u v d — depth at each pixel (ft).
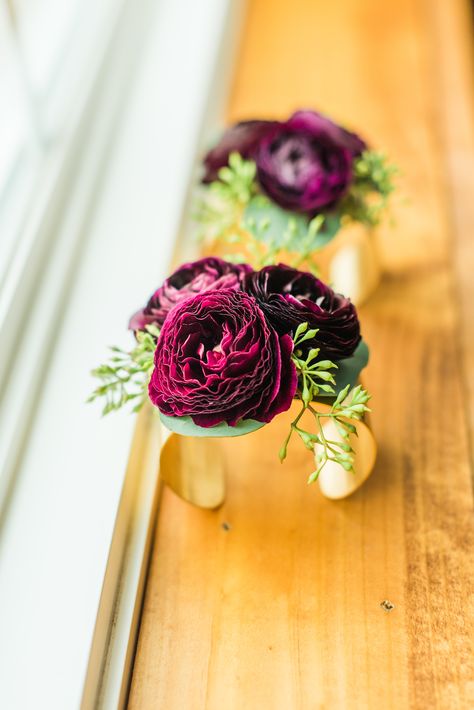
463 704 1.08
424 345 1.51
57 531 1.20
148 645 1.15
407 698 1.09
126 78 1.91
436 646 1.13
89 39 1.83
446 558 1.22
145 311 1.17
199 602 1.19
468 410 1.40
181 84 1.91
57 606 1.13
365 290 1.57
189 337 1.07
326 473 1.26
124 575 1.20
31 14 1.71
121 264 1.54
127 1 1.96
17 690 1.07
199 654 1.14
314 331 1.08
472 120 1.97
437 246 1.69
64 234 1.54
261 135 1.42
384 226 1.73
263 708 1.09
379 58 2.18
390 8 2.39
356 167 1.45
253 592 1.19
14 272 1.40
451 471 1.32
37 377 1.37
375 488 1.30
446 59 2.17
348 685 1.10
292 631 1.15
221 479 1.26
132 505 1.28
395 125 1.96
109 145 1.76
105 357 1.41
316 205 1.39
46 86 1.68
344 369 1.16
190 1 2.17
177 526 1.27
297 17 2.36
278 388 1.04
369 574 1.21
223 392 1.05
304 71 2.13
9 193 1.51
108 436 1.30
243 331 1.05
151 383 1.08
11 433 1.28
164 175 1.70
